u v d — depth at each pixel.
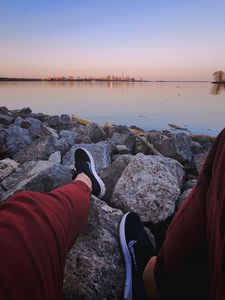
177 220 1.05
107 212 2.03
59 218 0.89
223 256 0.60
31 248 0.68
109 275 1.54
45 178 2.45
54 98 30.97
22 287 0.60
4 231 0.67
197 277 1.02
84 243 1.66
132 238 1.73
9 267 0.60
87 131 5.91
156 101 27.77
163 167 2.57
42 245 0.73
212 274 0.68
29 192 0.94
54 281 0.72
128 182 2.48
